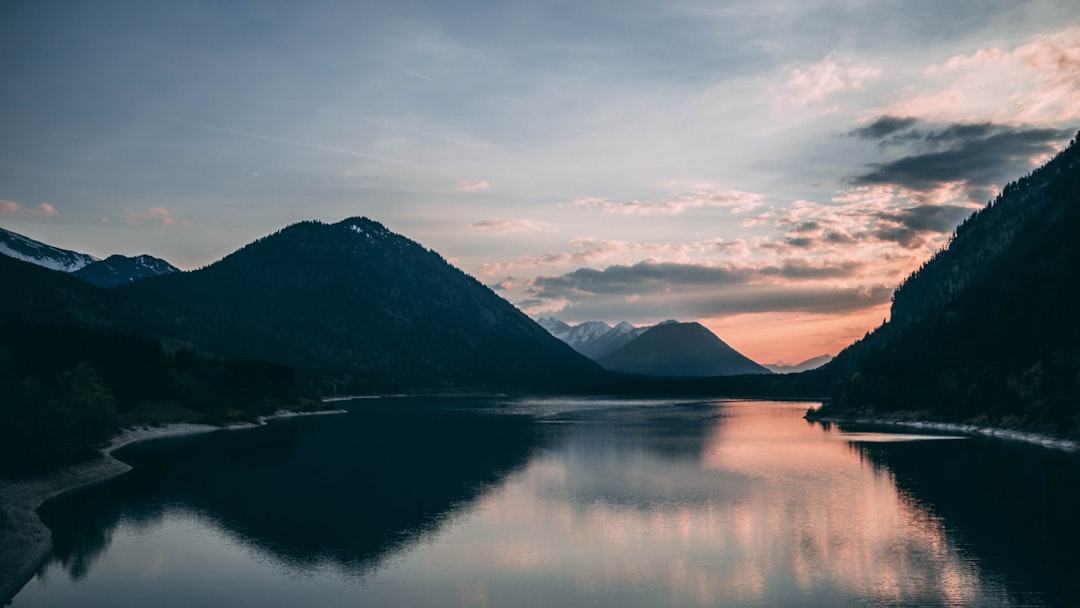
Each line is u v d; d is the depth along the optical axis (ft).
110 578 196.24
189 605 175.63
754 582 189.98
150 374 649.61
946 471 363.56
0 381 322.14
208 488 328.29
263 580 194.80
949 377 654.53
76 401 404.57
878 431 615.16
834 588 184.55
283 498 305.12
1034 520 254.27
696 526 251.60
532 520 262.47
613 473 372.17
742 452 461.37
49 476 327.26
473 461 420.36
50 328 593.42
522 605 175.01
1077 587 182.39
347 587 189.06
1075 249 629.51
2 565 203.21
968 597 176.24
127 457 435.94
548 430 639.35
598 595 181.37
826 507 280.10
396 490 323.78
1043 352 564.30
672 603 175.42
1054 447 463.83
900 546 222.28
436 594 183.21
